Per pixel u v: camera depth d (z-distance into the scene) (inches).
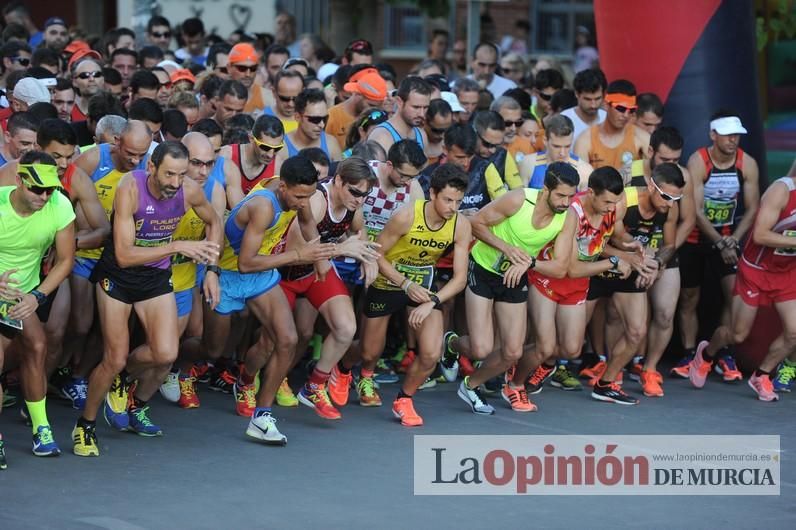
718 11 1038.4
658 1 1045.2
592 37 2138.3
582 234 826.2
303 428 796.0
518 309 820.0
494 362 831.7
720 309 1003.9
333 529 596.7
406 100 904.3
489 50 1286.9
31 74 941.8
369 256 750.5
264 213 733.3
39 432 706.8
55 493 641.0
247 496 646.5
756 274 900.0
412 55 2269.9
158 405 846.5
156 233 697.6
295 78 976.3
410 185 841.5
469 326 833.5
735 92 1043.3
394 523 608.7
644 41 1056.2
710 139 1037.8
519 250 796.0
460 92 1066.1
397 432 791.7
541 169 927.0
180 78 1069.1
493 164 902.4
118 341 693.9
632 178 922.7
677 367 992.2
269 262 735.7
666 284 907.4
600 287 875.4
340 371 852.6
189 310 788.0
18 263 671.1
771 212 878.4
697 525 617.6
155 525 594.2
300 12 2015.3
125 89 1159.0
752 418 853.2
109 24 2288.4
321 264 768.9
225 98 970.7
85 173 739.4
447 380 944.9
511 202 797.9
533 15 2260.1
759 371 915.4
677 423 833.5
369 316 820.6
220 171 832.9
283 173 723.4
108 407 751.7
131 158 722.8
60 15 2303.2
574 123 1029.8
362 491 661.9
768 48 1435.8
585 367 976.3
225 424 799.1
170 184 673.0
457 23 2244.1
